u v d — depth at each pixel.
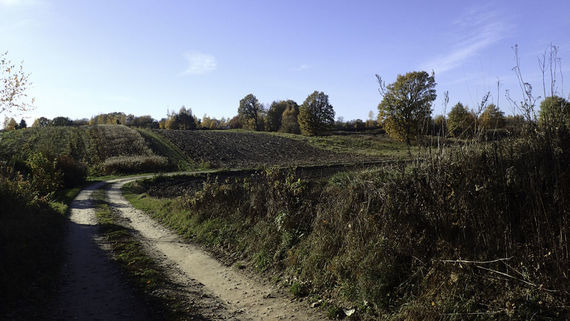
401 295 4.95
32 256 7.95
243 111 113.50
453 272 4.59
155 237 12.03
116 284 6.91
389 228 5.67
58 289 6.57
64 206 20.03
